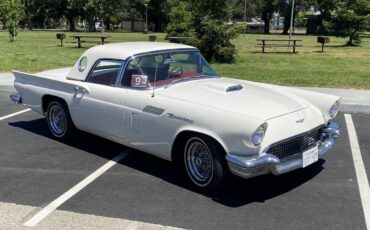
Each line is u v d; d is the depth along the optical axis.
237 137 4.16
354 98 9.06
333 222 4.02
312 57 19.70
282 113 4.57
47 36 41.78
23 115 8.18
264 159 4.12
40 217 4.11
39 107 6.67
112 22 78.25
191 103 4.63
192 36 17.08
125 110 5.22
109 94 5.43
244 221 4.03
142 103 5.03
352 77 12.51
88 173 5.27
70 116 6.18
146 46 5.73
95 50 5.91
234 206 4.34
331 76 12.74
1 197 4.59
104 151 6.07
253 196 4.57
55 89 6.29
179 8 26.00
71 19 76.81
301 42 33.91
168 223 3.99
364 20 28.78
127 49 5.56
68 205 4.39
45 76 6.66
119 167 5.45
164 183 4.93
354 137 6.69
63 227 3.89
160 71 5.32
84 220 4.03
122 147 6.23
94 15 72.25
